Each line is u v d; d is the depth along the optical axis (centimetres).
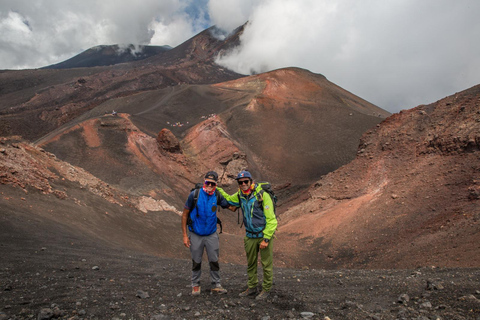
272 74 17512
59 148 6075
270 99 13150
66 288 503
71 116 16900
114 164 5706
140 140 6588
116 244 1475
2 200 1352
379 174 3425
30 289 486
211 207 500
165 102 14388
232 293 521
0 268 631
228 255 2192
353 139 10675
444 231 1925
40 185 1842
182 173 6469
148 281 632
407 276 668
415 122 3722
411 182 2933
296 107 12812
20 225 1124
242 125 11362
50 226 1259
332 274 816
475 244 1534
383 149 3734
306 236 2883
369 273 808
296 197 5022
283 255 2505
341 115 12294
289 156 9819
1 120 15025
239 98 15075
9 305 394
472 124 2998
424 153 3244
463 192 2358
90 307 402
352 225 2753
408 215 2484
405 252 1903
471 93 3494
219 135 9488
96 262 842
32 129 15688
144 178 5334
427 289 492
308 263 2347
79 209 1852
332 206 3406
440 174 2788
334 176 4019
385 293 506
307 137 10919
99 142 6375
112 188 2755
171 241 2191
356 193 3359
